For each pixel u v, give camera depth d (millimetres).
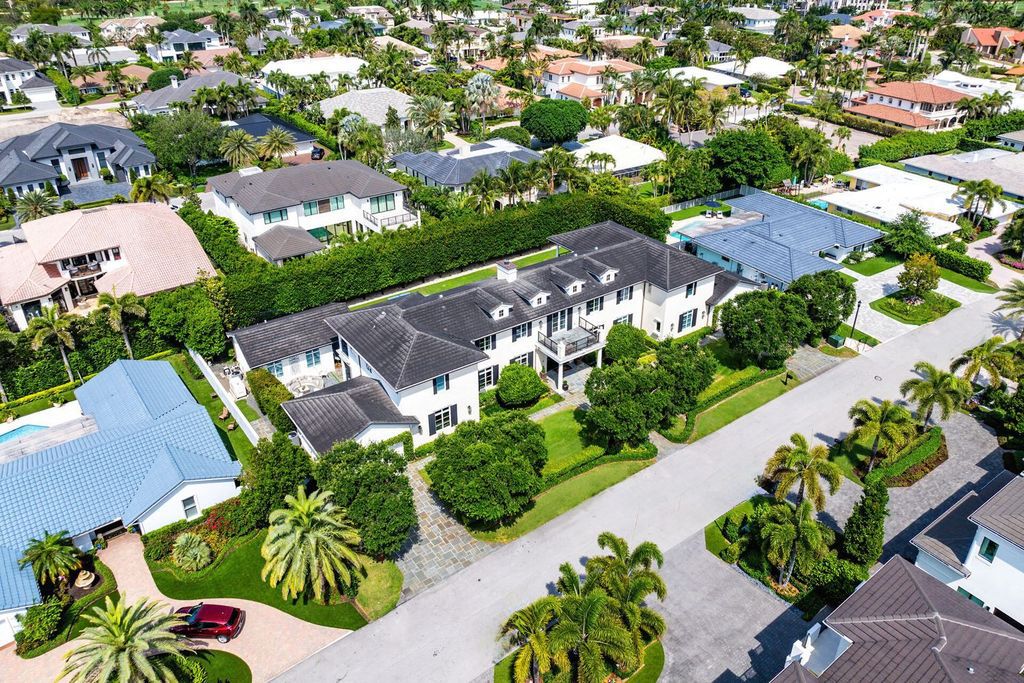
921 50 187000
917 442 51281
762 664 35625
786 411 55781
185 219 79938
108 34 188375
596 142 111500
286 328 58344
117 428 47125
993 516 35469
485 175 81125
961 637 29625
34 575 38062
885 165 107438
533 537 43656
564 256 64438
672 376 49844
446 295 56688
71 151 100562
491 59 168875
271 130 105062
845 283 63062
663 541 43250
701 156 96562
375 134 101750
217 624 36812
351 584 39125
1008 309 70875
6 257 69812
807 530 36938
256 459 42938
